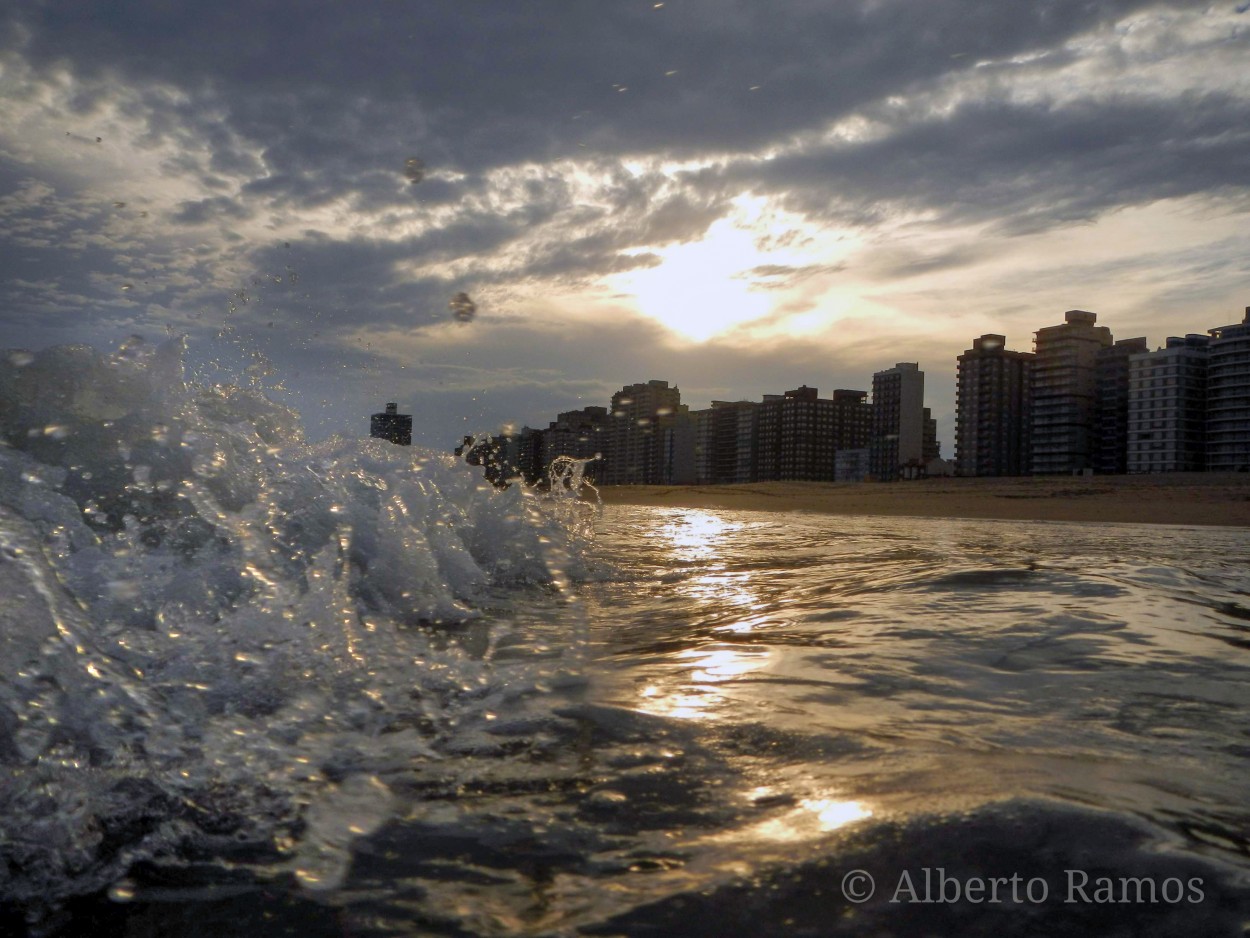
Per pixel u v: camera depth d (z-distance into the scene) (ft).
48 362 7.86
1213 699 4.65
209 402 10.24
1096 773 3.41
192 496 7.40
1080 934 2.25
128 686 4.29
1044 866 2.57
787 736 3.97
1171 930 2.25
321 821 3.13
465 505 11.32
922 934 2.28
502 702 4.64
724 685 5.00
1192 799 3.12
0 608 4.22
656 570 11.43
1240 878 2.48
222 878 2.74
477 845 2.93
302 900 2.60
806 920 2.37
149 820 3.13
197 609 5.69
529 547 11.34
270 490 8.02
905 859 2.65
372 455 10.92
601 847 2.87
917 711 4.42
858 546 16.21
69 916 2.54
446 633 6.75
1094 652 5.77
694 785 3.40
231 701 4.40
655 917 2.42
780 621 7.18
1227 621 6.89
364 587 7.48
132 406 7.97
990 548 16.02
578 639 6.57
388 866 2.80
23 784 3.28
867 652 5.87
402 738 4.02
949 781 3.29
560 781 3.48
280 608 5.99
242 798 3.32
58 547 6.22
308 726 4.15
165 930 2.46
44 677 4.02
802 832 2.89
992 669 5.35
